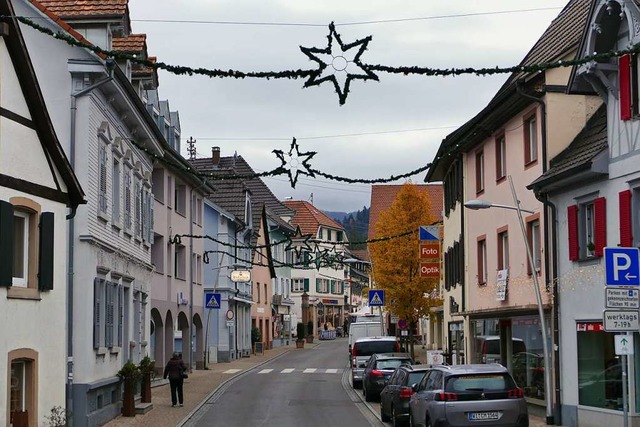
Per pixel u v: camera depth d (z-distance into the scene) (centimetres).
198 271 4881
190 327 4559
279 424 2498
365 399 3203
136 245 3019
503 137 2794
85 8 2580
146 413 2728
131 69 3027
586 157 2134
